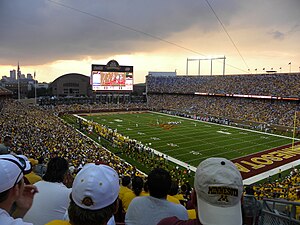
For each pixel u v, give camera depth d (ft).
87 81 377.71
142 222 11.57
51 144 91.09
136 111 279.49
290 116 186.70
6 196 7.79
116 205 8.49
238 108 227.40
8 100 229.04
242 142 136.77
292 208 12.55
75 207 7.86
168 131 165.89
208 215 7.66
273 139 144.87
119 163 90.27
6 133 91.66
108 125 187.42
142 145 128.67
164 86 317.22
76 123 194.70
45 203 11.63
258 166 99.50
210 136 151.23
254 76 253.24
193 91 284.61
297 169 95.40
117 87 279.08
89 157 84.28
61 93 374.43
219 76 284.61
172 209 11.80
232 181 7.68
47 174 12.89
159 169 13.05
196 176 8.29
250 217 13.76
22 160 9.09
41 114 181.68
